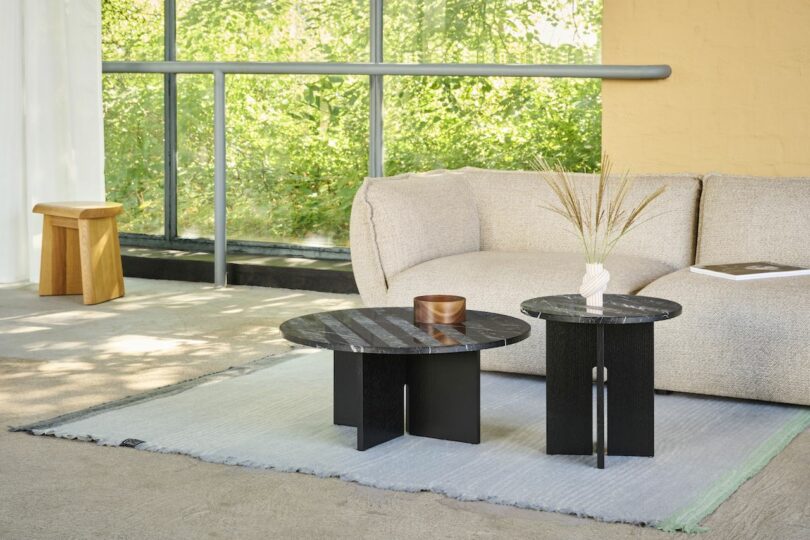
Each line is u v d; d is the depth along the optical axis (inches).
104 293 220.4
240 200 245.6
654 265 165.9
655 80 209.2
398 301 159.5
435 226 171.8
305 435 126.3
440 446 122.4
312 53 237.6
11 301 219.9
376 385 121.7
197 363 164.4
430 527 97.4
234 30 244.1
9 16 237.8
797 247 160.6
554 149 221.0
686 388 142.8
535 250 180.4
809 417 134.6
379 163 233.6
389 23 230.7
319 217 239.3
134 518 99.6
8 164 239.9
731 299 140.2
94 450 120.6
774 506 102.2
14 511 101.3
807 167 199.9
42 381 153.1
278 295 231.1
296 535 95.6
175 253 254.5
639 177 175.8
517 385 151.3
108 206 221.0
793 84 199.3
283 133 240.7
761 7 200.1
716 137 205.9
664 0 207.0
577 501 103.8
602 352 113.1
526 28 219.6
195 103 249.0
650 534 95.5
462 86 226.1
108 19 255.0
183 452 119.5
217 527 97.4
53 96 241.1
